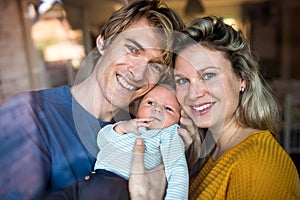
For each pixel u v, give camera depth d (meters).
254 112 0.84
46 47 2.38
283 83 3.25
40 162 0.76
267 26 3.77
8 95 2.01
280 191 0.70
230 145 0.83
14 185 0.73
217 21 0.83
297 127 2.32
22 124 0.79
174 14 0.81
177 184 0.71
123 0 0.91
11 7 2.12
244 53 0.81
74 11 2.46
